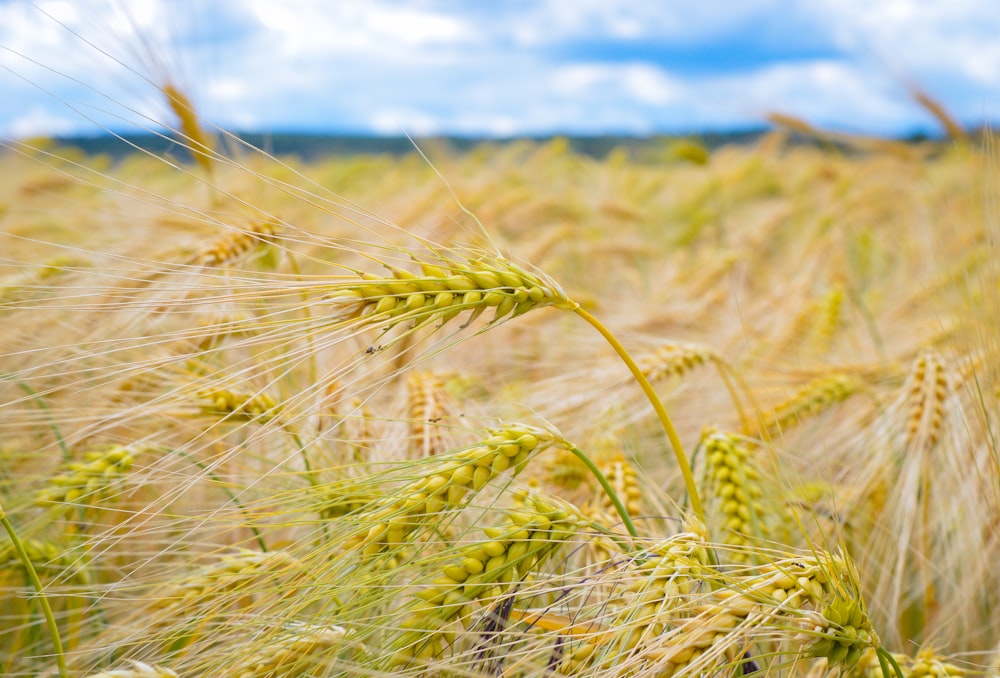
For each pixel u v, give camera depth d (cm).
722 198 207
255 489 44
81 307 39
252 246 50
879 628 50
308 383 47
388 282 36
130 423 47
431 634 36
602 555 42
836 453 59
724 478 46
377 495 38
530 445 37
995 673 43
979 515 50
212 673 36
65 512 44
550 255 129
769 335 87
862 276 147
